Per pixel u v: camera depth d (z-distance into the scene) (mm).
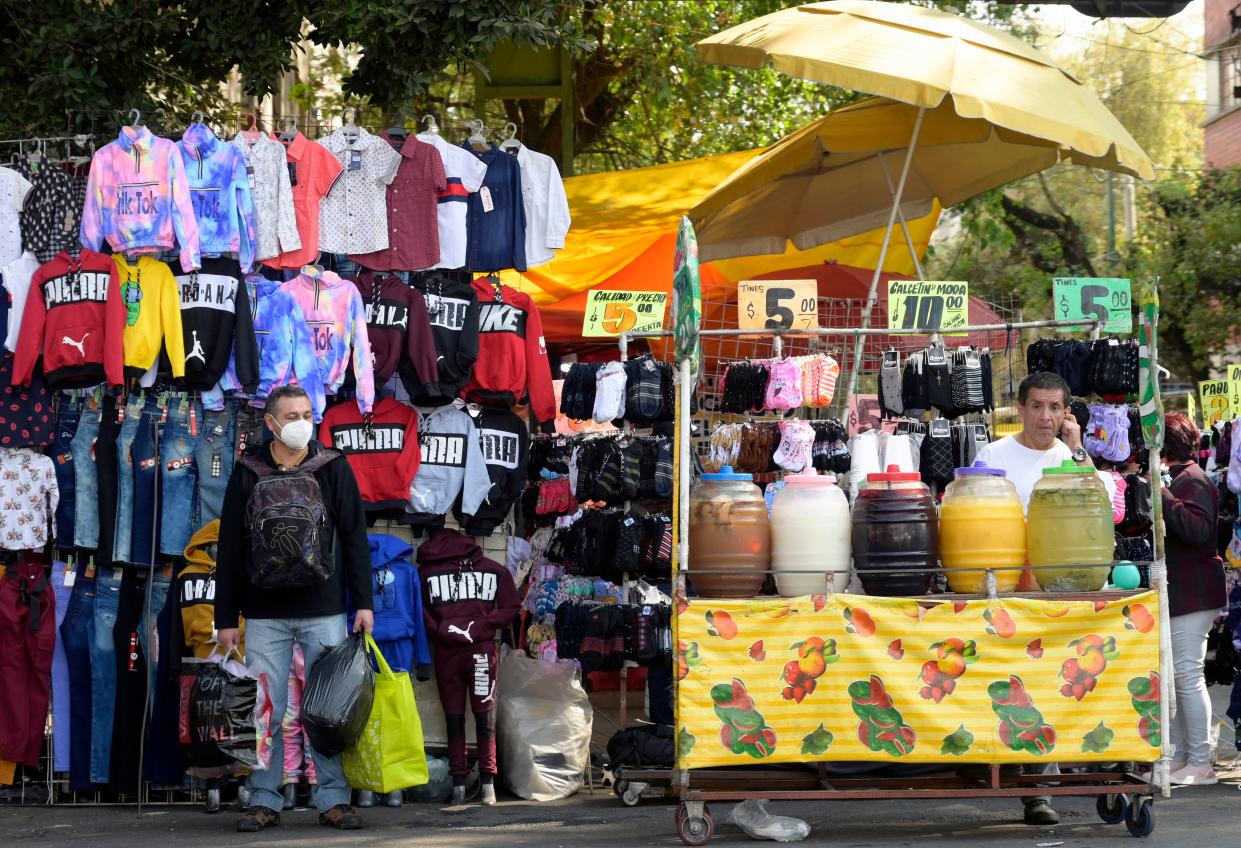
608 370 8852
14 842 7301
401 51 12469
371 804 8406
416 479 8852
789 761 6645
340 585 7371
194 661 8031
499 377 9062
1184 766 8766
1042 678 6668
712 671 6637
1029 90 9727
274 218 8633
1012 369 9609
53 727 8578
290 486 7090
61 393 8641
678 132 21594
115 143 8539
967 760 6621
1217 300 24484
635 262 12891
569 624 8805
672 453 8789
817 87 20328
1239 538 9062
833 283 13562
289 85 22422
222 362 8570
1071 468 6930
